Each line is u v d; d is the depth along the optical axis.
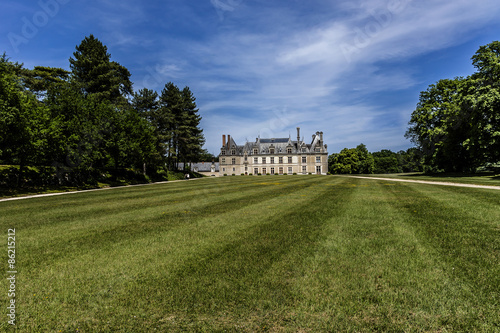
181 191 18.36
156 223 7.47
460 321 2.78
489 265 3.98
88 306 3.21
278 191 16.42
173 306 3.17
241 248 5.07
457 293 3.28
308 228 6.44
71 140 24.72
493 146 25.42
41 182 23.70
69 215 9.17
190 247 5.22
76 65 37.62
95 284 3.75
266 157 80.94
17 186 21.33
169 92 53.28
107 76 37.69
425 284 3.51
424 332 2.65
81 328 2.81
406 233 5.73
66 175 26.27
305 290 3.45
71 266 4.38
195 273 4.02
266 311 3.04
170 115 51.16
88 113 27.94
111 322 2.91
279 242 5.38
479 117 25.69
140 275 4.00
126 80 45.88
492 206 8.50
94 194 17.98
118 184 31.84
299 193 14.84
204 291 3.48
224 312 3.04
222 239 5.72
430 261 4.21
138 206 11.05
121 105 38.81
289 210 9.09
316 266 4.15
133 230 6.69
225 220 7.69
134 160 35.00
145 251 5.05
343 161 78.62
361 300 3.20
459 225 6.21
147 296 3.40
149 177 40.94
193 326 2.81
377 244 5.08
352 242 5.25
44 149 22.53
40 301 3.34
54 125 22.94
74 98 26.88
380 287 3.47
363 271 3.94
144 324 2.86
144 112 45.75
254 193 15.49
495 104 24.00
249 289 3.50
